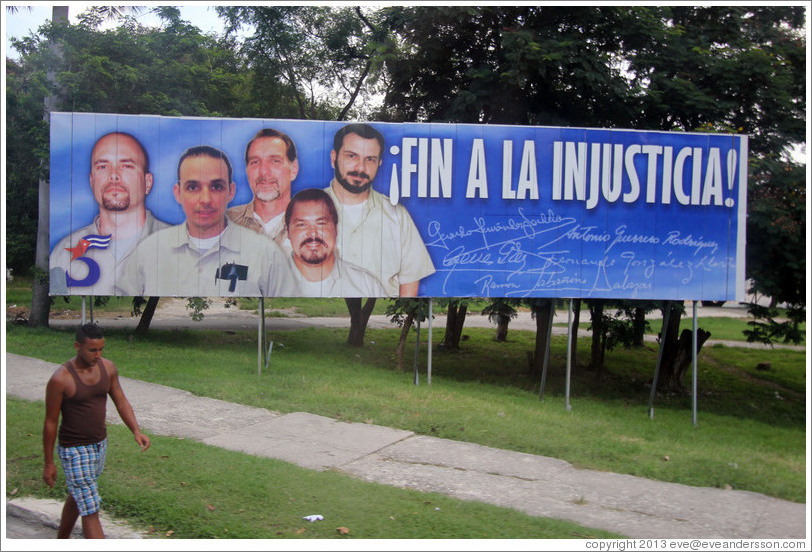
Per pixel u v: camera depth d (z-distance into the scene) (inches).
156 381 406.3
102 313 890.7
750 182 513.3
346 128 446.6
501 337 887.1
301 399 378.0
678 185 452.4
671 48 569.9
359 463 281.3
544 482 267.3
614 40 578.6
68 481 192.4
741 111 571.8
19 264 676.7
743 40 595.5
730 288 455.8
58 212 431.5
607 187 450.3
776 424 530.3
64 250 432.1
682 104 557.6
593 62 534.0
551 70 532.7
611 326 665.6
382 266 449.1
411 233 449.1
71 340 535.8
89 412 193.6
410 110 660.7
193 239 440.8
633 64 575.8
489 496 249.6
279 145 444.5
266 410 357.4
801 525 232.2
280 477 252.8
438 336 887.7
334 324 922.7
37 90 603.8
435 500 240.1
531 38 528.1
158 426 319.9
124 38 629.9
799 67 585.3
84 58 593.9
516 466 285.3
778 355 903.7
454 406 383.9
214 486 241.9
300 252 445.4
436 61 608.4
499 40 586.2
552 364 719.7
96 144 433.4
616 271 451.5
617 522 229.5
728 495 261.3
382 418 346.9
